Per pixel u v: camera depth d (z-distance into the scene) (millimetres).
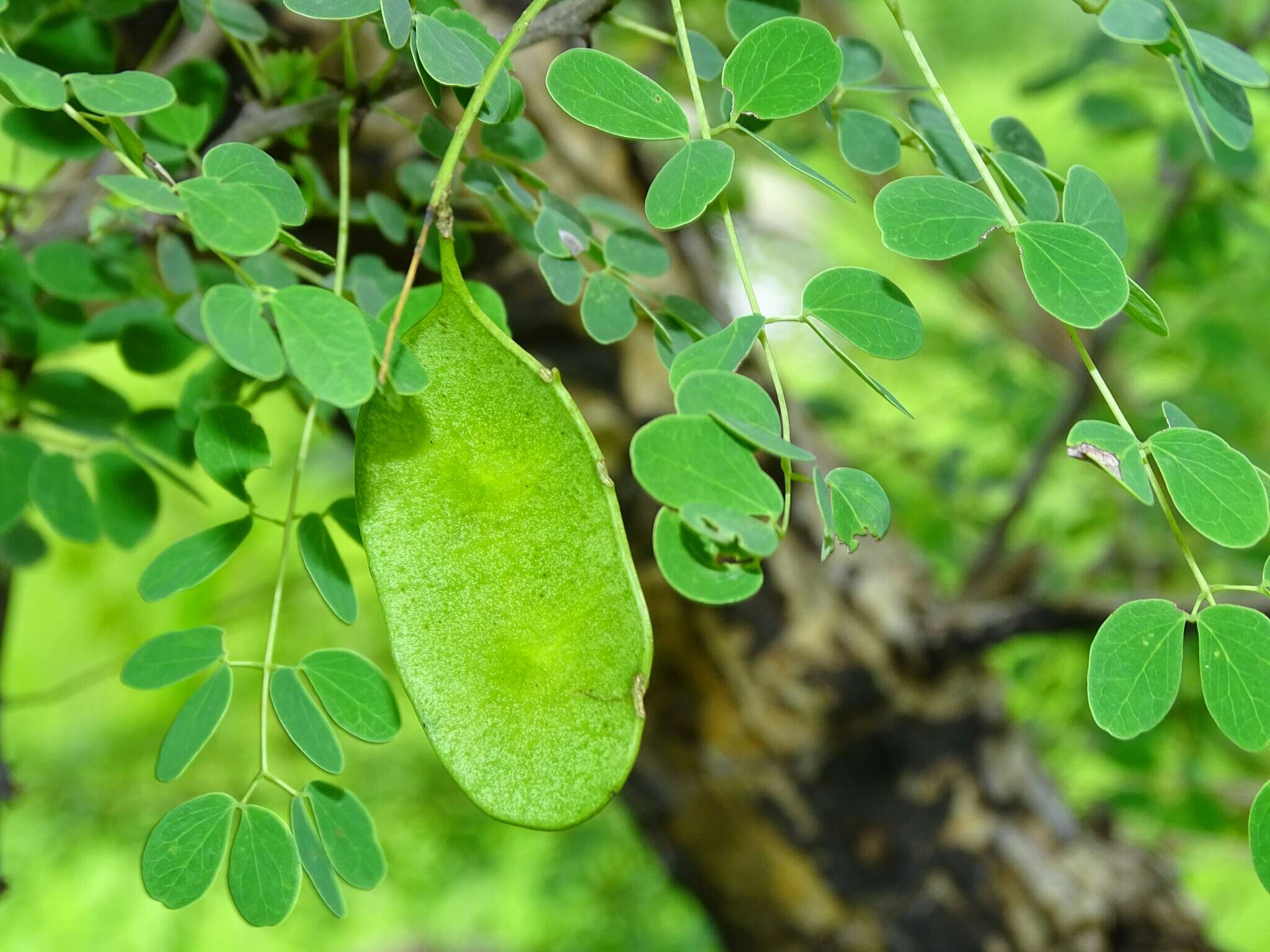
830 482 324
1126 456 320
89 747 1435
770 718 684
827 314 335
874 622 676
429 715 320
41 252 432
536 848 1439
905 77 565
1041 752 883
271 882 339
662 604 652
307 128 436
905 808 701
